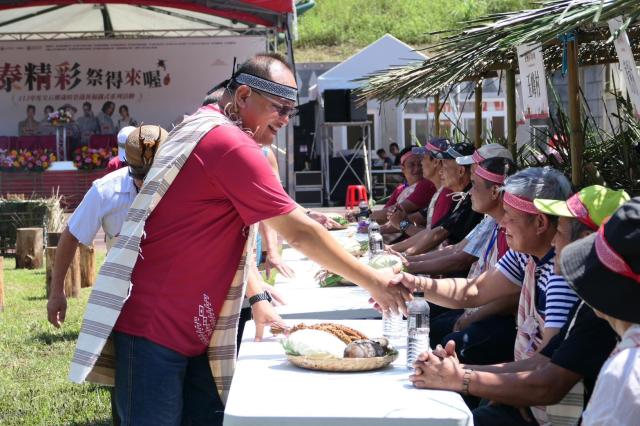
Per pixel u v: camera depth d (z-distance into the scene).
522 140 15.56
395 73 7.18
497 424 3.20
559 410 3.01
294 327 3.35
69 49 19.72
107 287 3.17
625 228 2.01
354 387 2.84
